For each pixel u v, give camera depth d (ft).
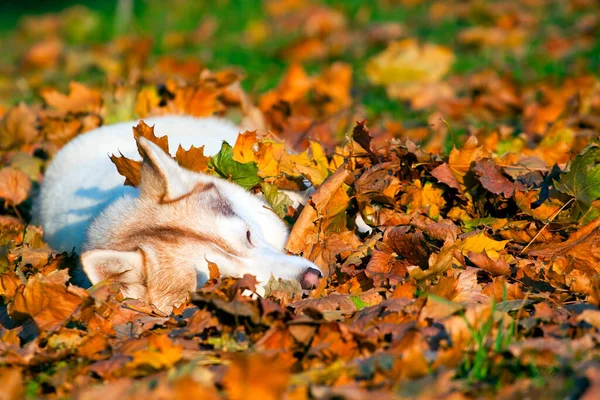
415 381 11.87
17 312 16.43
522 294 15.99
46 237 22.25
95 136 24.16
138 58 45.21
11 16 91.45
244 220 18.07
